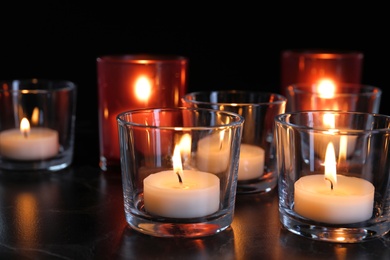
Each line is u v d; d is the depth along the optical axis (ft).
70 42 2.58
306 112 1.52
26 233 1.45
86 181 1.78
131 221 1.44
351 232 1.39
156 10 2.60
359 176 1.40
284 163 1.44
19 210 1.58
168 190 1.38
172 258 1.34
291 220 1.44
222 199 1.43
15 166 1.86
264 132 1.68
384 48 2.68
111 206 1.60
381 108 2.68
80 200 1.64
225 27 2.65
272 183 1.71
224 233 1.45
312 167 1.42
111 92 1.83
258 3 2.65
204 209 1.40
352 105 1.90
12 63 2.57
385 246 1.38
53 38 2.58
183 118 1.54
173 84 1.82
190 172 1.42
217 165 1.41
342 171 1.42
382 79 2.70
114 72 1.82
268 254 1.36
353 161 1.41
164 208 1.39
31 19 2.56
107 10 2.58
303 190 1.41
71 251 1.36
